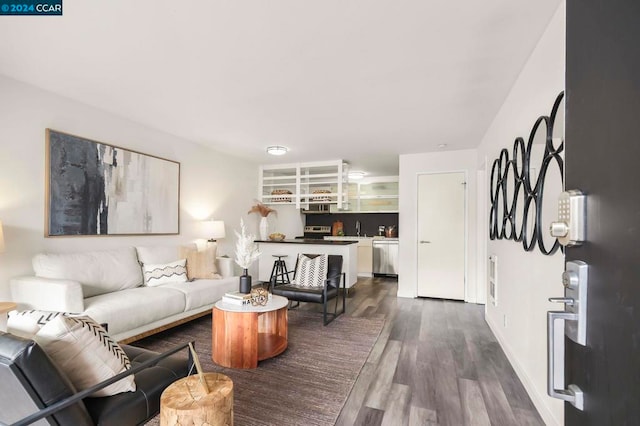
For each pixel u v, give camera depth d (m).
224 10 1.74
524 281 2.28
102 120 3.32
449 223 4.91
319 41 2.03
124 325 2.63
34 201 2.76
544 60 1.92
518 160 2.49
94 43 2.08
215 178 5.00
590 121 0.75
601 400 0.68
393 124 3.65
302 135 4.14
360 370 2.49
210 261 4.00
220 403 1.26
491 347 2.97
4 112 2.56
